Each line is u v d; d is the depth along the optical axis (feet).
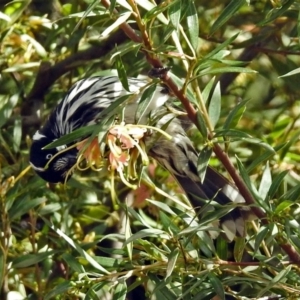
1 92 31.24
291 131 28.45
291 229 18.79
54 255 25.64
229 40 16.99
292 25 29.66
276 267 19.45
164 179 29.30
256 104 30.83
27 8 31.60
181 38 27.45
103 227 26.81
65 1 32.55
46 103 32.53
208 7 30.73
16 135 27.02
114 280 19.30
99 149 18.63
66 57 30.66
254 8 30.42
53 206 24.90
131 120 25.12
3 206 22.86
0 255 22.47
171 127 27.50
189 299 19.45
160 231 18.74
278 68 29.22
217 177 26.78
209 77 30.40
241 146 27.53
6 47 30.09
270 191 18.60
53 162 27.96
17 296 25.03
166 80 17.76
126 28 17.56
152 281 20.27
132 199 28.37
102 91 28.55
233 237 22.25
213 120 19.72
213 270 19.29
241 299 19.53
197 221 20.57
